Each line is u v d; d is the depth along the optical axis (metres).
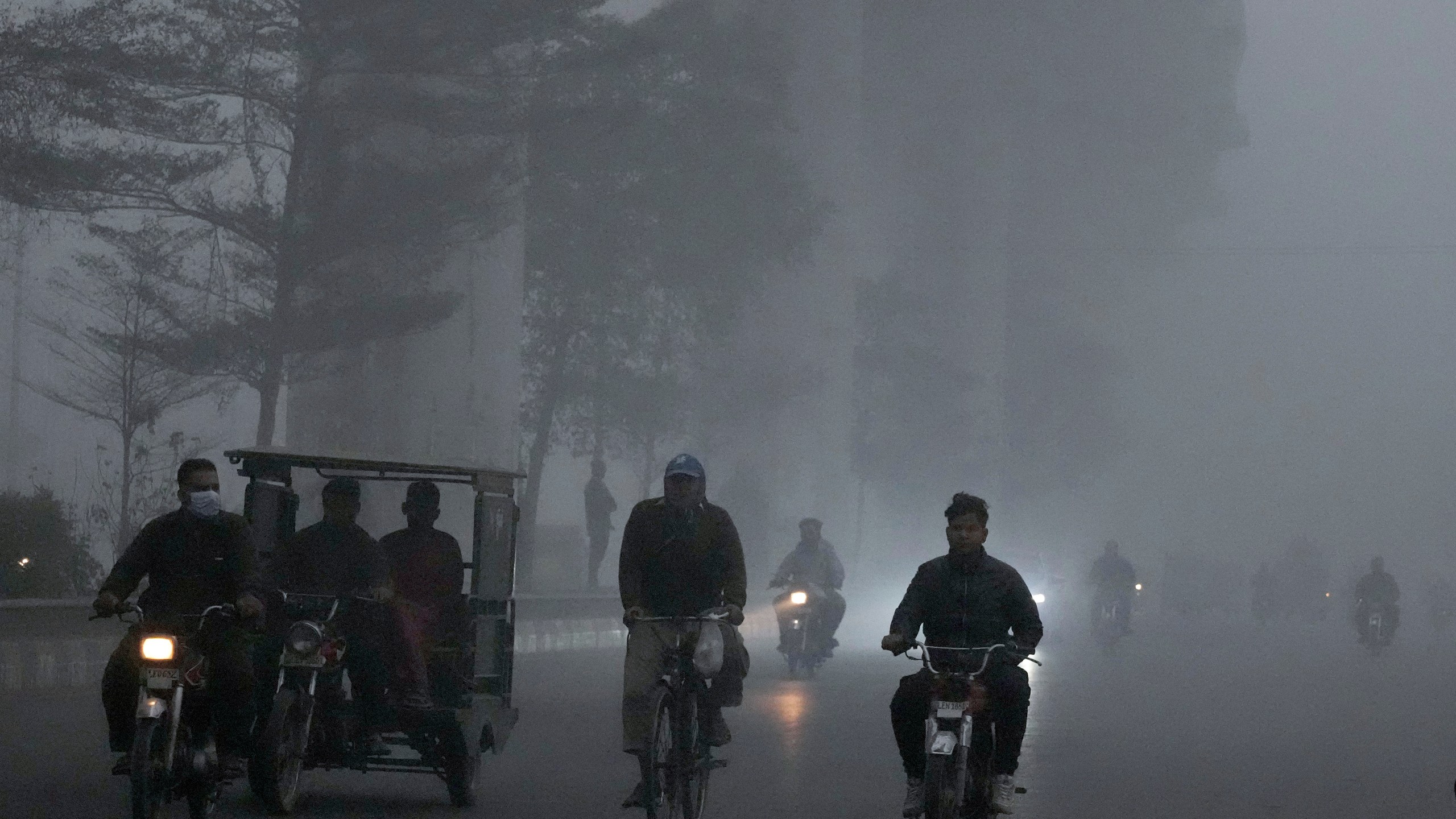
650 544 14.69
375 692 15.55
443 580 17.05
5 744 20.33
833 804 17.05
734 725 25.25
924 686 12.89
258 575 13.70
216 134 38.69
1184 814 16.94
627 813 15.95
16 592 31.98
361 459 16.22
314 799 16.27
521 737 22.97
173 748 12.77
